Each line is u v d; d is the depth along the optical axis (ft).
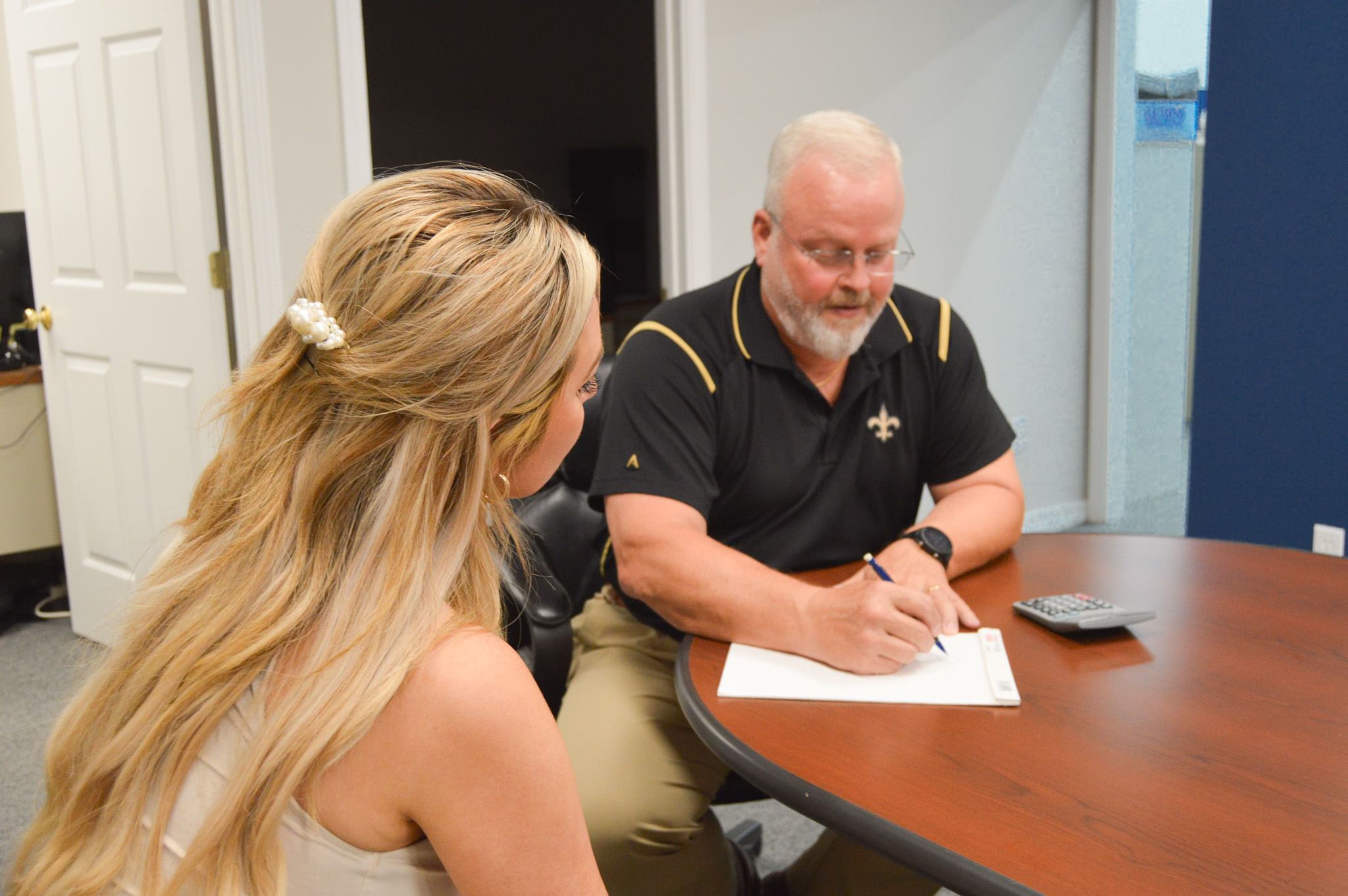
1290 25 8.86
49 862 2.15
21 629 10.73
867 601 3.55
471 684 1.99
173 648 2.08
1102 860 2.38
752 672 3.58
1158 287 13.73
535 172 16.74
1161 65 13.02
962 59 11.53
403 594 2.03
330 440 2.10
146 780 2.06
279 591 2.05
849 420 4.99
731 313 4.82
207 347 8.44
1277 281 9.22
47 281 10.01
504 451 2.21
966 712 3.22
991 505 4.88
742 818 6.89
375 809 2.02
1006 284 12.35
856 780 2.79
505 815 2.03
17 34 9.63
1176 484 14.58
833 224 4.42
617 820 4.27
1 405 10.57
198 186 8.23
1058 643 3.77
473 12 16.10
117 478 9.63
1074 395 13.23
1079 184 12.80
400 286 2.04
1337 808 2.59
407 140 16.14
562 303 2.16
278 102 8.00
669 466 4.53
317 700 1.93
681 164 9.84
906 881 4.51
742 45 9.98
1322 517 9.15
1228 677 3.43
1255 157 9.24
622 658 4.92
